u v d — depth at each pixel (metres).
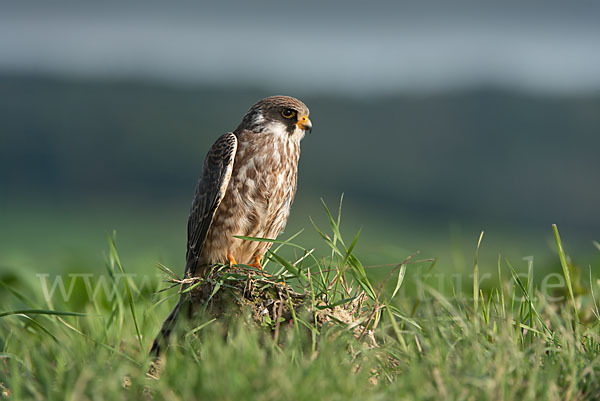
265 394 5.91
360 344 7.48
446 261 12.73
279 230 10.85
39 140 91.50
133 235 49.97
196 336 7.78
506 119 85.56
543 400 6.22
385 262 12.01
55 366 7.83
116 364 7.07
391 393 6.24
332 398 5.93
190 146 92.88
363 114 92.88
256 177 10.34
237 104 108.12
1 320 9.75
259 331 8.03
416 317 8.30
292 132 10.45
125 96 102.31
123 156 86.25
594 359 6.96
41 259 13.77
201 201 10.53
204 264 10.75
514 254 16.11
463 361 6.71
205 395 5.99
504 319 7.75
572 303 8.57
